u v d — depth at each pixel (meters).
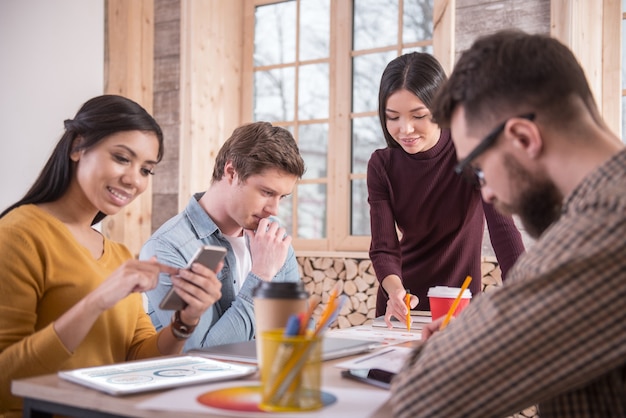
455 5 3.33
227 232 1.89
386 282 2.15
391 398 0.90
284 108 4.19
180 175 3.99
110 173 1.36
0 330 1.23
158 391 0.98
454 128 0.99
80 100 3.73
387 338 1.64
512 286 0.82
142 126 1.38
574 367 0.79
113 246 1.56
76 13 3.75
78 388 0.98
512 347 0.80
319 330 0.97
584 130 0.88
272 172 1.78
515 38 0.94
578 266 0.79
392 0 3.84
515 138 0.90
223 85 4.19
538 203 0.92
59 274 1.34
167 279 1.71
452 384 0.83
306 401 0.90
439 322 1.40
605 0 3.19
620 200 0.80
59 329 1.17
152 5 4.12
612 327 0.78
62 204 1.43
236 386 1.02
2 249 1.27
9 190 3.70
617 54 3.16
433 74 2.07
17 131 3.73
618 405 0.86
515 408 0.83
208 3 4.09
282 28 4.21
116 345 1.43
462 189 2.21
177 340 1.40
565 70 0.89
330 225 3.94
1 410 1.19
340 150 3.94
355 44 3.96
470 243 2.28
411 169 2.24
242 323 1.65
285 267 1.99
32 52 3.73
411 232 2.30
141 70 4.06
